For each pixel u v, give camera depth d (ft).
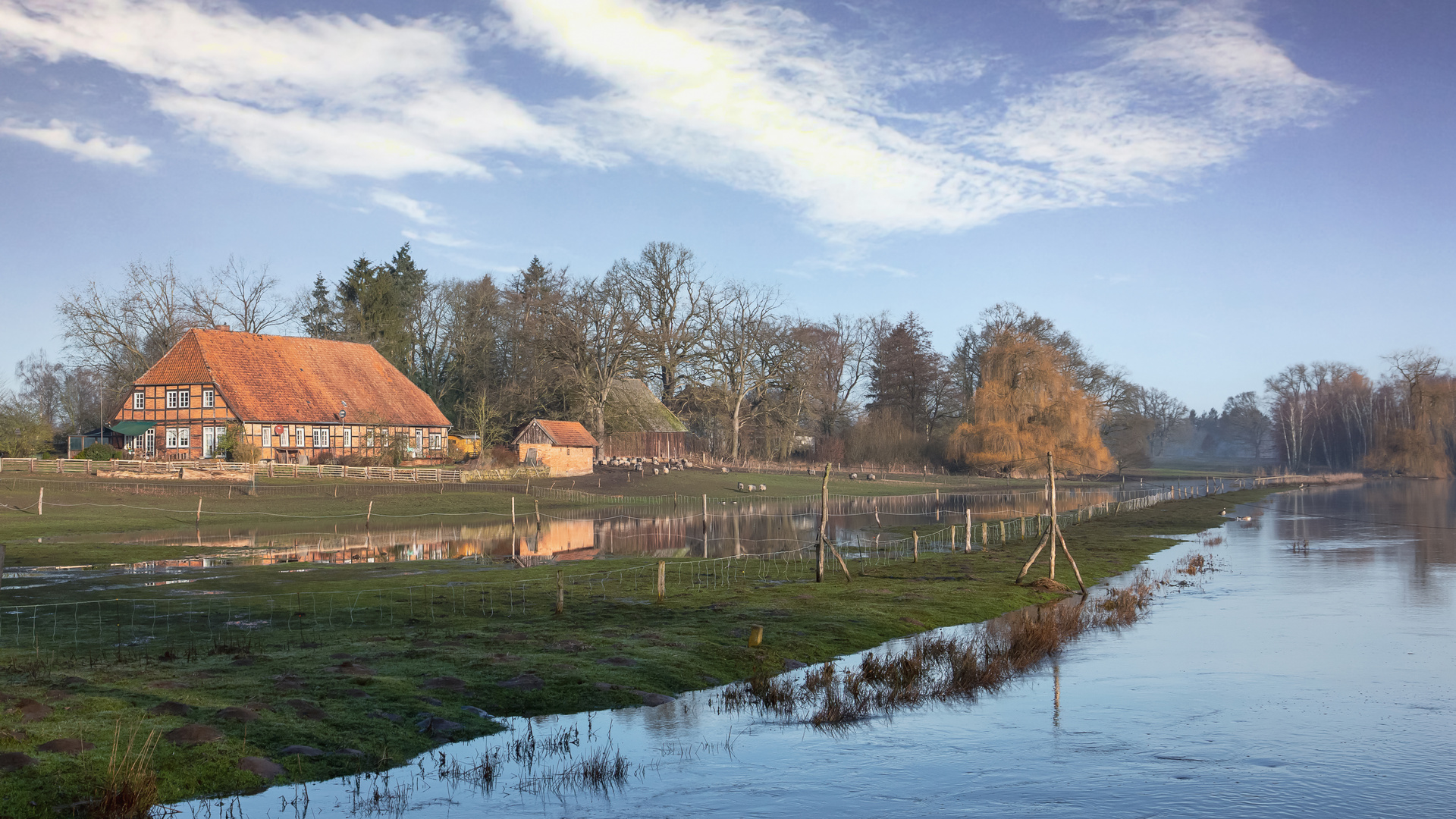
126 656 51.70
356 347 255.50
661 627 65.36
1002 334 320.09
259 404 215.92
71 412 296.30
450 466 234.58
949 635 69.15
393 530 144.66
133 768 32.40
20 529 124.47
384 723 41.57
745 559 113.09
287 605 72.95
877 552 123.54
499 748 40.63
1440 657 61.46
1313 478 337.93
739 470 288.30
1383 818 33.42
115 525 132.77
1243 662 60.08
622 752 40.98
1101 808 34.53
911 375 357.20
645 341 284.20
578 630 63.21
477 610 71.87
